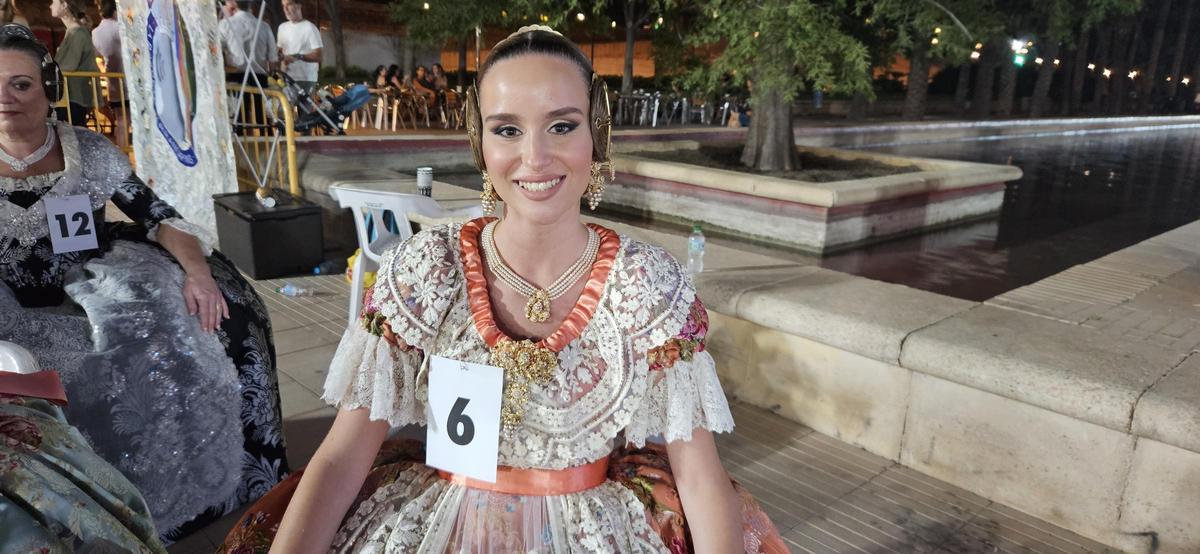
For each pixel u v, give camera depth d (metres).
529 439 1.37
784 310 3.46
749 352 3.71
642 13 20.19
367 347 1.40
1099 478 2.70
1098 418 2.61
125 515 1.61
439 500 1.43
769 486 3.03
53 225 2.48
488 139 1.31
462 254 1.41
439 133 13.62
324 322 4.70
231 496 2.65
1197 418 2.40
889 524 2.80
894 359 3.11
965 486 3.05
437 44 17.16
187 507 2.53
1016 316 3.38
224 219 5.76
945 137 22.58
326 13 20.39
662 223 9.18
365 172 7.04
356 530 1.43
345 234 6.33
